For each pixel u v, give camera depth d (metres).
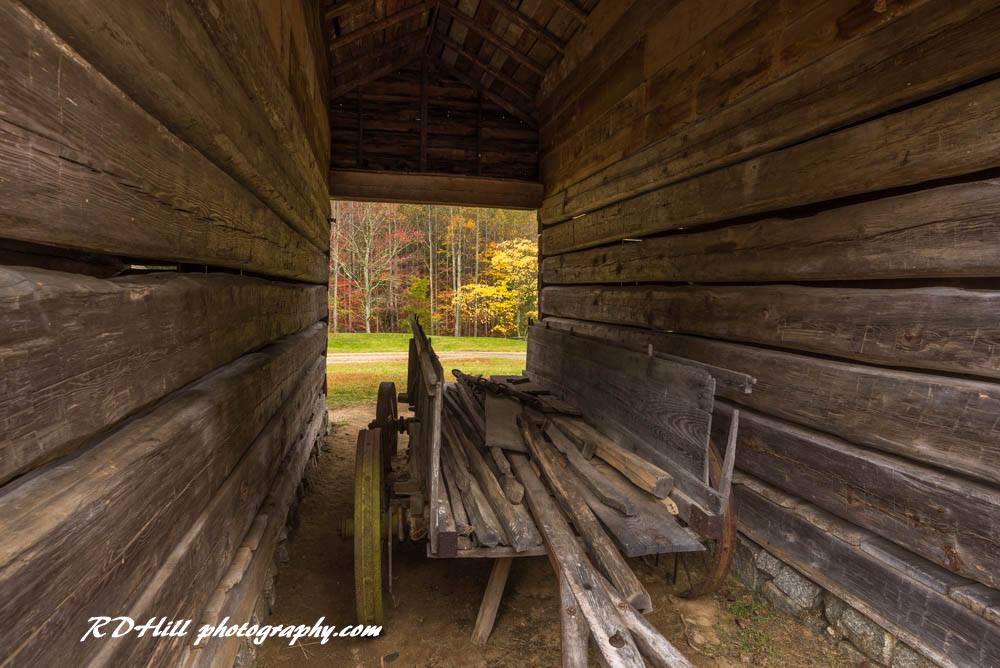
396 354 16.30
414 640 2.83
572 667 1.62
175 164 1.54
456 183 7.82
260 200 2.91
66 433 1.04
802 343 3.11
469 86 8.08
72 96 1.01
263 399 2.86
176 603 1.57
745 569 3.44
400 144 7.91
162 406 1.70
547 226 7.71
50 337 0.97
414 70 7.95
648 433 2.84
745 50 3.59
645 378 2.90
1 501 0.95
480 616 2.83
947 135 2.33
